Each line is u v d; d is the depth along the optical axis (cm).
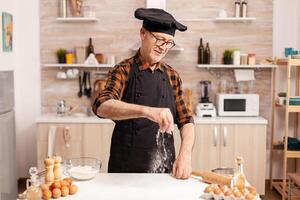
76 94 438
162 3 408
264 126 385
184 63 433
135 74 193
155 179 180
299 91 425
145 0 425
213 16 427
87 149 389
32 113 441
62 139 387
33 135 442
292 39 427
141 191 163
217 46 430
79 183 173
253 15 427
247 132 386
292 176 326
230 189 153
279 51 429
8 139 358
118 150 197
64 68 435
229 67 420
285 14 425
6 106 354
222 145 387
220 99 403
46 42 433
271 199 390
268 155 437
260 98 433
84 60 426
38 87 438
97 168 184
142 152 195
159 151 199
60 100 439
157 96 196
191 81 435
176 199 154
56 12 430
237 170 163
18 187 420
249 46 430
